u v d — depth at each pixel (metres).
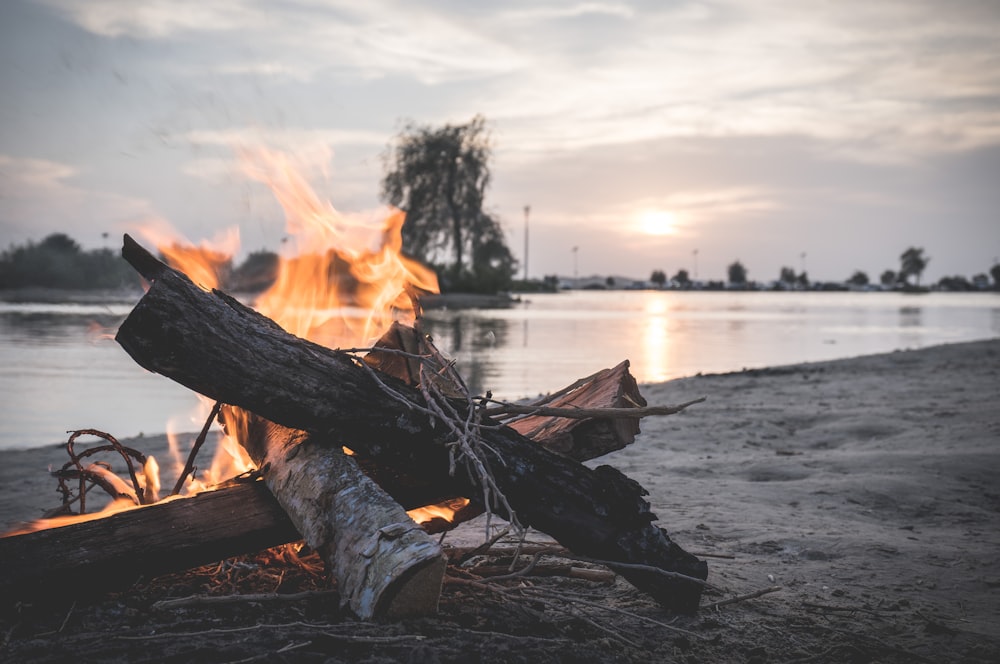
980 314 47.97
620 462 6.78
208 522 3.00
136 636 2.55
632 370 15.47
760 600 3.54
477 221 55.94
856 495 5.53
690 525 4.77
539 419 3.62
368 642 2.50
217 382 2.89
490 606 3.06
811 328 31.72
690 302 73.81
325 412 2.97
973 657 3.00
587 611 3.26
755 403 10.03
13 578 2.71
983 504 5.40
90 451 3.68
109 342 19.12
